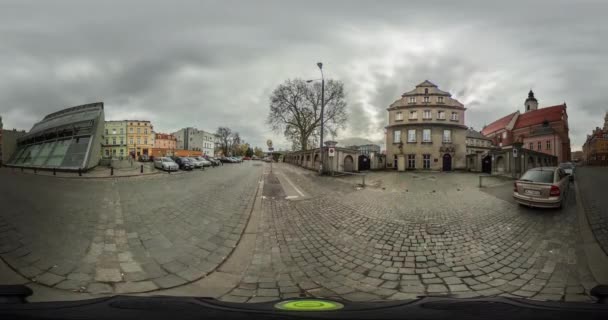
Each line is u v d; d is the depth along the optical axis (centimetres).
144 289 321
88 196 939
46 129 2933
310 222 641
